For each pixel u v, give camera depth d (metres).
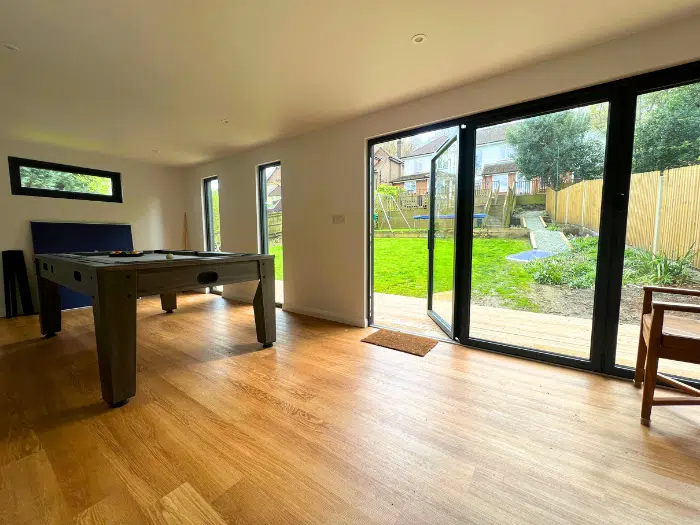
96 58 2.00
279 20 1.65
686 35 1.66
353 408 1.72
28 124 3.17
